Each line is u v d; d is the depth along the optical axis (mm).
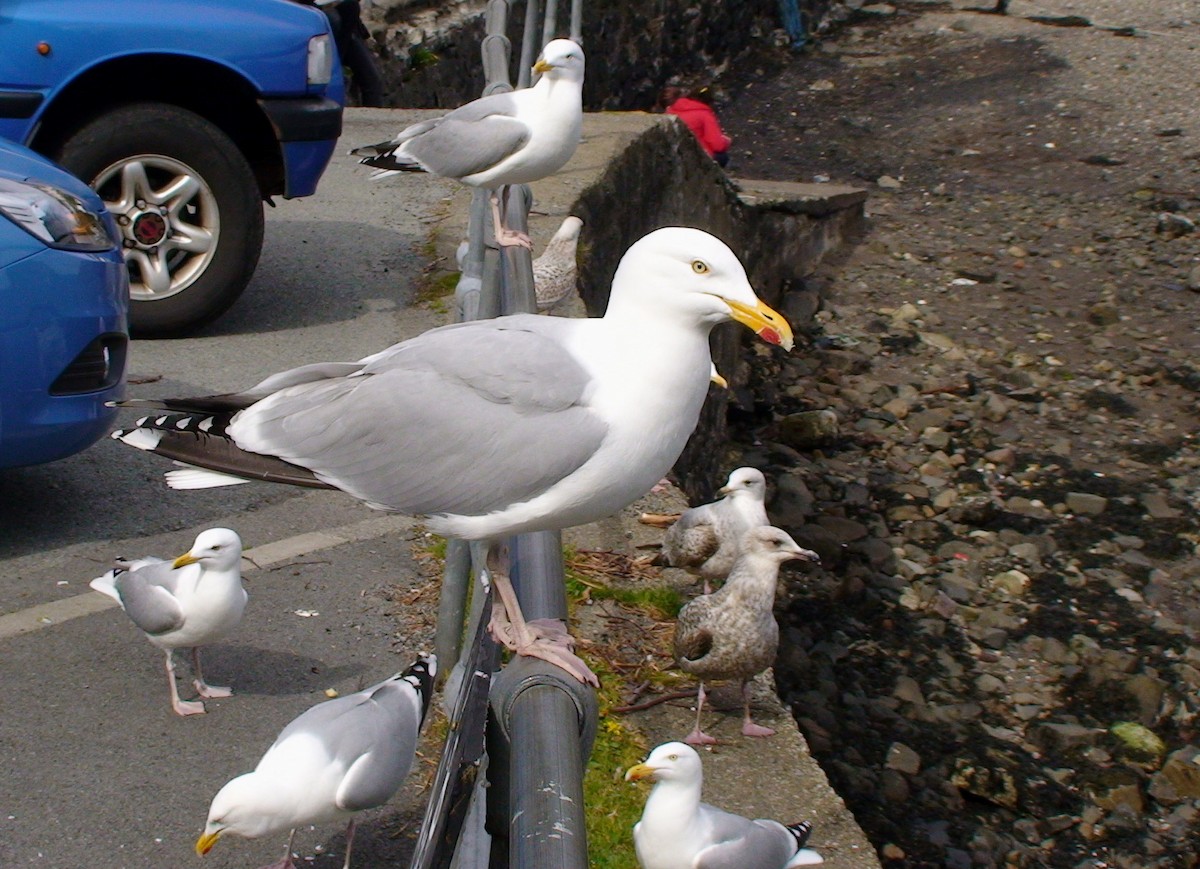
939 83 13859
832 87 13852
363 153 5184
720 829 3197
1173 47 14664
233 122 6023
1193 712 5742
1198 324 9664
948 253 10789
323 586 4152
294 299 6152
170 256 5707
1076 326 9648
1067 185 11891
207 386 5180
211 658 3865
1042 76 13906
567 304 5238
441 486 2965
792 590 6562
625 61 13086
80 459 4730
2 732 3604
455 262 6629
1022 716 5684
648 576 4148
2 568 4176
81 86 5590
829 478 7730
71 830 3361
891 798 5121
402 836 3400
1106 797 5219
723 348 8500
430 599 4117
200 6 5527
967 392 8781
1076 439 8211
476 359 2994
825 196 10508
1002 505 7477
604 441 2922
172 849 3336
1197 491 7621
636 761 3537
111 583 3705
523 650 2900
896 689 5801
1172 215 11141
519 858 2176
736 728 3668
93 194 4418
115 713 3684
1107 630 6340
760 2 14492
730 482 4191
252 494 4598
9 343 4086
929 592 6547
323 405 3029
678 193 8312
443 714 3621
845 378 9023
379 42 11555
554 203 6219
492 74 5074
